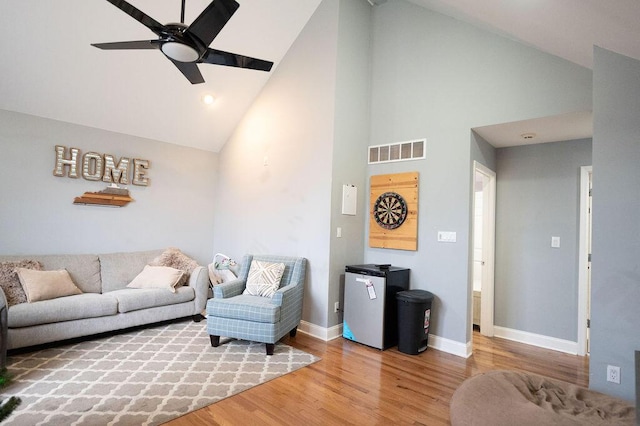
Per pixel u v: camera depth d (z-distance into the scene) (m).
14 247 3.74
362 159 4.18
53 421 2.04
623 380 2.13
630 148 2.15
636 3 1.52
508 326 3.94
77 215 4.17
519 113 3.19
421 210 3.75
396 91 4.04
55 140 4.00
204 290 4.25
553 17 2.02
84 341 3.42
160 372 2.77
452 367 3.09
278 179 4.41
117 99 4.15
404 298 3.38
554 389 2.15
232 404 2.33
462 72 3.55
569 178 3.65
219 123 5.03
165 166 4.93
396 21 4.09
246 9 3.83
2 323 2.61
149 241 4.77
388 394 2.54
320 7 4.03
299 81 4.21
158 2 3.42
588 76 2.88
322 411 2.29
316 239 3.88
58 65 3.58
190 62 2.57
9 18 3.12
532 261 3.82
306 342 3.62
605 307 2.20
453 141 3.56
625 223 2.15
